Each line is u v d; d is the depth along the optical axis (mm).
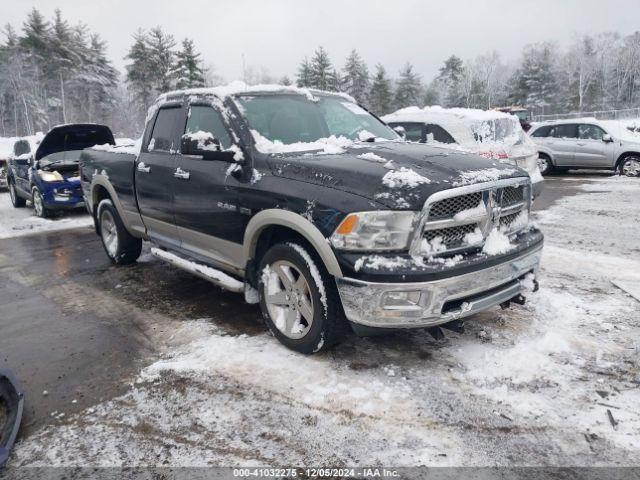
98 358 3496
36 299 4863
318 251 2988
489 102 79375
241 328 3900
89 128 9516
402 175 2916
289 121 4047
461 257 2924
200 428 2633
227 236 3766
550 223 7410
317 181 3088
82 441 2572
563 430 2500
